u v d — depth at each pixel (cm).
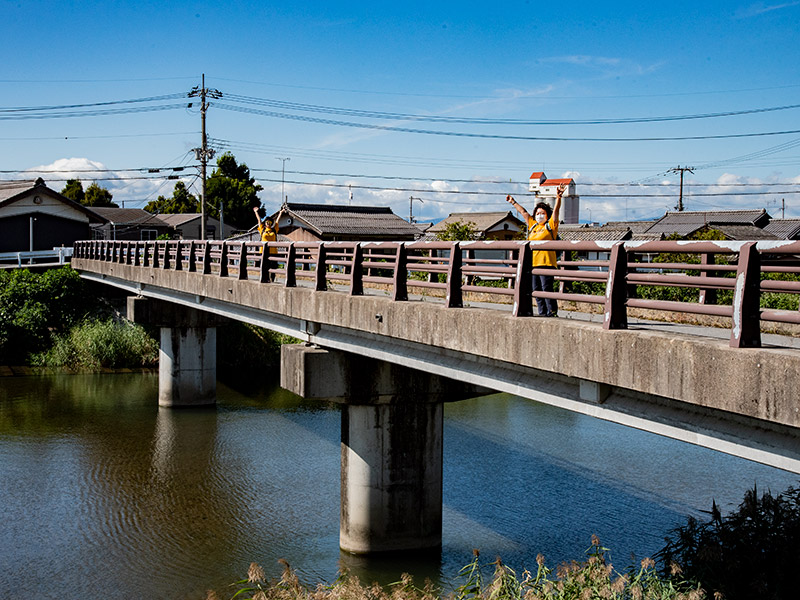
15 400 3056
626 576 1038
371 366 1550
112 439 2502
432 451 1606
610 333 825
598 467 2148
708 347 712
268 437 2547
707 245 735
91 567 1551
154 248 2795
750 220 4775
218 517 1812
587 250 883
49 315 4006
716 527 1164
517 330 973
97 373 3622
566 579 1027
